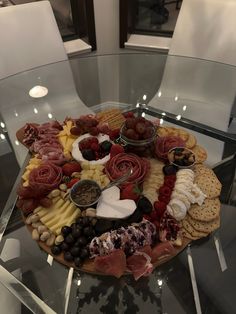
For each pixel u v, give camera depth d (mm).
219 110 1534
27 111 1495
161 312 888
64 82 1651
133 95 1597
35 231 919
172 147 1123
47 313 815
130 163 1040
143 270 826
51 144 1163
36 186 960
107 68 1732
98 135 1175
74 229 866
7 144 1284
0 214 1030
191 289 930
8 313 969
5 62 1641
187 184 1001
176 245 896
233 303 950
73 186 956
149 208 914
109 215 888
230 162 1229
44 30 1704
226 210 1048
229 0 1586
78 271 877
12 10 1614
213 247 969
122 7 2027
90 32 2121
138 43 2188
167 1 2188
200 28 1679
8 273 881
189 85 1655
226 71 1643
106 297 875
